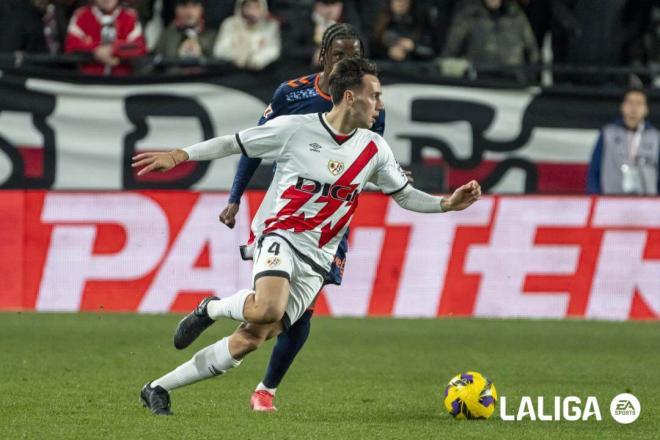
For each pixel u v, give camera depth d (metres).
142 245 42.06
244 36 46.16
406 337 38.06
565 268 43.00
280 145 22.09
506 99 46.25
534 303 42.97
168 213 42.06
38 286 41.88
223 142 22.11
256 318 21.31
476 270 42.69
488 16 48.72
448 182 46.06
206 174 45.16
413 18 49.16
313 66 45.78
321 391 27.44
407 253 42.56
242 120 45.53
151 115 45.06
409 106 45.78
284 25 49.03
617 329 40.84
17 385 27.38
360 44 24.31
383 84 45.66
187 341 22.77
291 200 22.05
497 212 42.72
